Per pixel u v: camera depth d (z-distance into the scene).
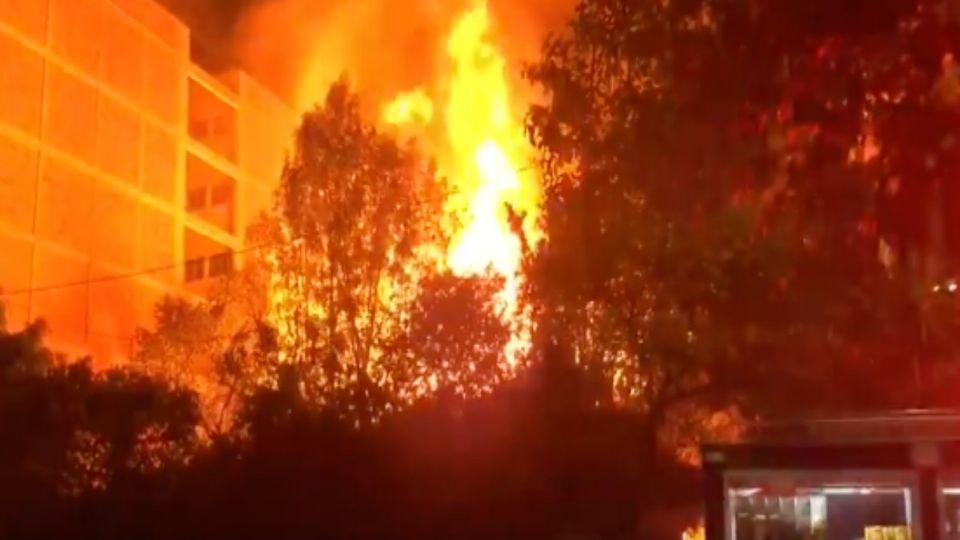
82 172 55.84
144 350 37.12
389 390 30.00
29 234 52.28
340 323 32.72
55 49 54.94
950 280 14.55
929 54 10.27
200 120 68.94
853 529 13.82
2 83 51.75
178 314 37.34
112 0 59.12
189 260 63.28
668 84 14.32
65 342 53.12
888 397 19.20
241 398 30.16
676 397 23.02
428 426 26.80
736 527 14.24
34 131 53.19
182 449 28.42
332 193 34.12
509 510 25.08
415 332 30.14
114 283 56.72
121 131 58.84
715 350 19.88
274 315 34.75
